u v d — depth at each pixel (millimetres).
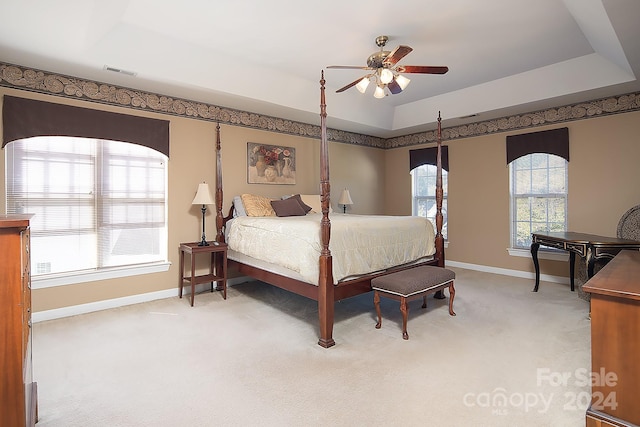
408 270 3305
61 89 3389
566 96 4180
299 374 2273
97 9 2354
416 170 6488
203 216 4094
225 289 4082
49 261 3416
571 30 3184
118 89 3727
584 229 4469
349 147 6219
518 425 1733
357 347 2699
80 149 3570
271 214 4492
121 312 3559
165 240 4141
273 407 1904
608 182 4277
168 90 3889
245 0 2660
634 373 1315
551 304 3725
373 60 3119
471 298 3980
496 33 3230
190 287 4340
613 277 1566
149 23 2986
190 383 2162
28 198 3287
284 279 3324
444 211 6016
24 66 3193
